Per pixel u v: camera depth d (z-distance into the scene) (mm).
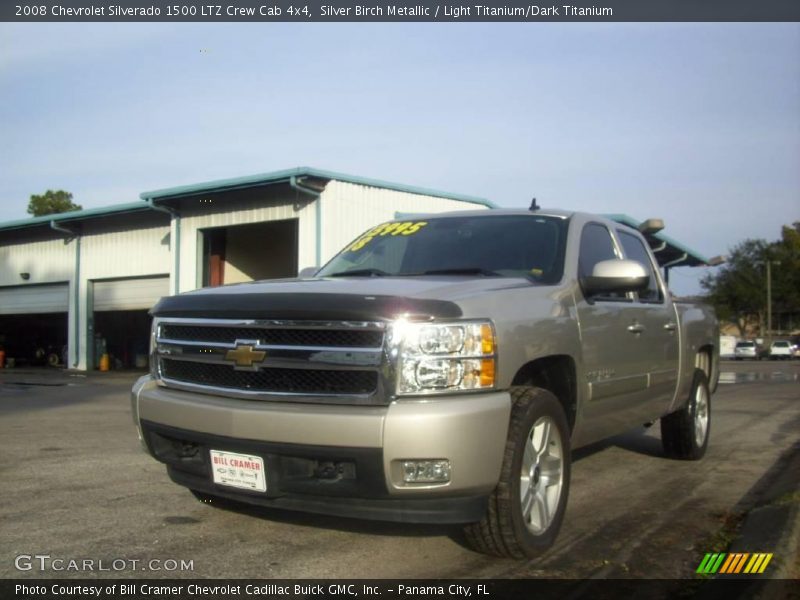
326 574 3869
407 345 3582
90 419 10227
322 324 3697
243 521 4766
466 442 3545
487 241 5184
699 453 7074
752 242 70438
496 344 3770
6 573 3852
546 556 4219
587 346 4660
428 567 3982
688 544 4473
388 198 20891
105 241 26297
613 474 6480
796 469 6430
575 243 5039
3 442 7969
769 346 55281
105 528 4625
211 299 4102
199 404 4000
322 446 3582
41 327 33750
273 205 20406
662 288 6320
